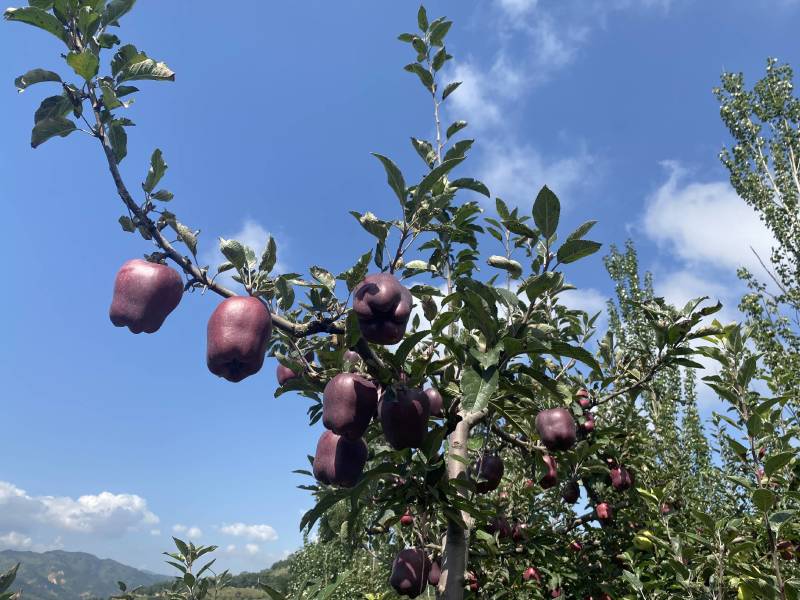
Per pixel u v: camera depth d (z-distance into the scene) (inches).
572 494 59.6
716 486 73.0
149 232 26.2
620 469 60.7
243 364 27.1
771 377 58.9
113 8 27.4
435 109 48.6
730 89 199.6
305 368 33.3
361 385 29.8
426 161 44.5
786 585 38.1
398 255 30.9
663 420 92.8
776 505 45.6
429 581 41.4
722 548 42.3
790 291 149.3
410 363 34.6
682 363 46.6
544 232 29.1
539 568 62.9
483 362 27.5
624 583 60.4
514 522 59.3
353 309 27.6
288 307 28.8
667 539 52.6
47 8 26.1
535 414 44.5
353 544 48.1
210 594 56.6
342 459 32.2
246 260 28.9
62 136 26.2
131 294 27.5
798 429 51.8
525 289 29.0
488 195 44.4
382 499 35.5
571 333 49.4
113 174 25.5
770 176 187.5
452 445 38.4
